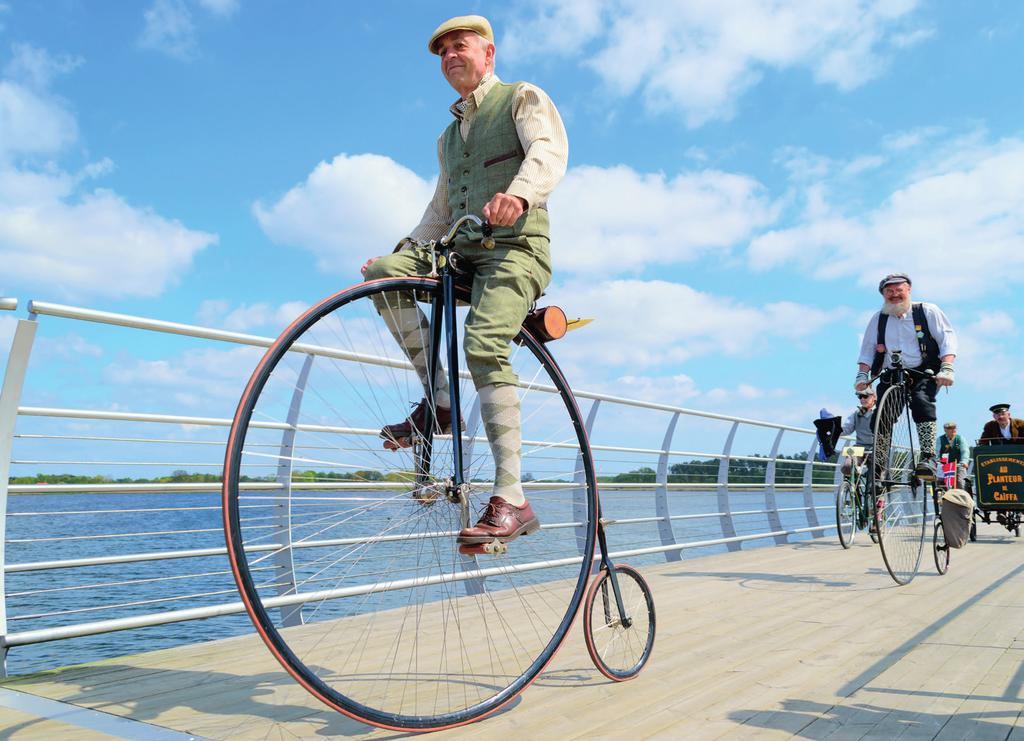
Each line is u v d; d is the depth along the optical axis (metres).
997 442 8.41
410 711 1.98
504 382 1.98
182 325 2.79
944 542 4.96
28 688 2.23
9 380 2.43
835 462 8.12
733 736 1.84
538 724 1.94
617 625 2.42
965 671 2.45
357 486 2.20
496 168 2.10
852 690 2.24
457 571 2.82
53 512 2.45
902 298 4.43
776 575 4.91
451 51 2.14
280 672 2.42
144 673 2.41
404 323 2.04
